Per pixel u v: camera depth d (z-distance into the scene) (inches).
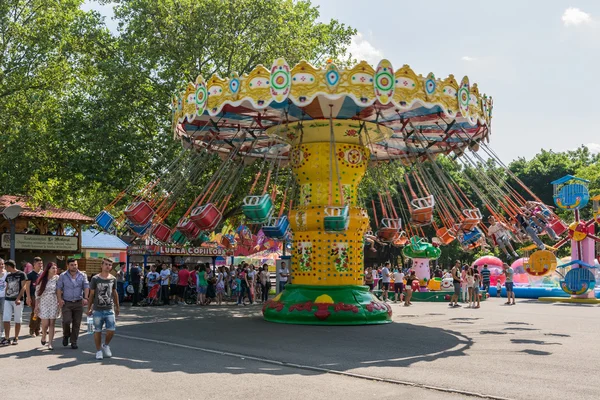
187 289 941.8
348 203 595.5
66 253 1056.8
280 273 883.4
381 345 424.8
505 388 282.4
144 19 1010.1
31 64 994.7
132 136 973.2
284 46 1002.7
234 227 1194.0
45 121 1011.9
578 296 970.1
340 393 272.5
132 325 552.1
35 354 383.6
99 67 1023.6
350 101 528.4
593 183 1710.1
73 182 1026.7
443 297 1015.6
